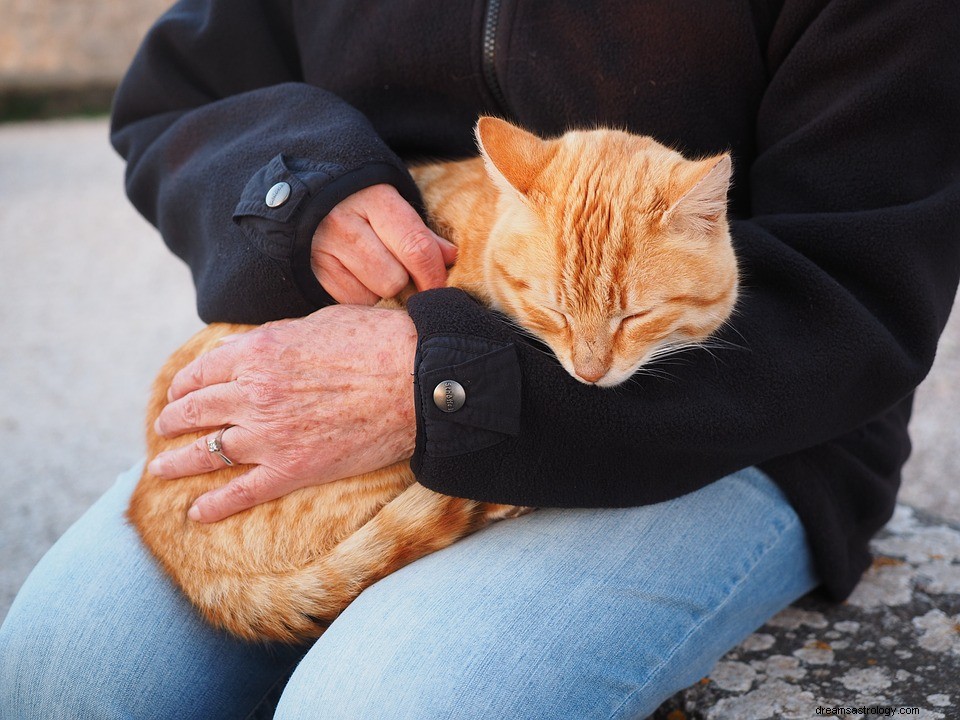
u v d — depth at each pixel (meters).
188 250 2.37
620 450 1.77
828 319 1.80
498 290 2.26
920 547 2.57
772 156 2.03
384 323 1.97
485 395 1.71
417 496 1.97
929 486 3.58
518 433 1.74
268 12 2.57
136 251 7.22
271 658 2.15
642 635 1.75
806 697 2.05
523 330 2.29
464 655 1.63
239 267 2.09
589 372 1.96
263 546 2.05
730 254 2.04
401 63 2.34
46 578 2.07
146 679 1.94
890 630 2.22
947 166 1.90
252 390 1.89
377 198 2.03
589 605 1.73
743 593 1.91
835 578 2.10
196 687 1.99
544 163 2.17
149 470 2.20
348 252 2.02
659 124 2.19
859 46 1.93
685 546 1.86
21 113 13.05
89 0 13.17
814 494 2.01
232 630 2.02
